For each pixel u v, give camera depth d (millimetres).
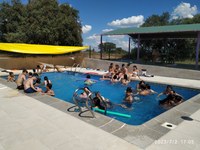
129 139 3326
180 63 18156
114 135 3469
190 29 12070
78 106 5000
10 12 29250
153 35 19156
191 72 10812
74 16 29297
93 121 4086
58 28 23828
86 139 3314
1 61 14562
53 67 16016
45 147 3059
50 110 4797
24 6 30234
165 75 11914
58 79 12773
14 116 4391
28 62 15828
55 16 25109
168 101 7176
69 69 15648
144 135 3482
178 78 11297
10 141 3238
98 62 15953
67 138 3354
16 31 27469
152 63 16688
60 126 3840
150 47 23938
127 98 7617
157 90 9586
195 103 5781
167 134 3551
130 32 15305
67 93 9383
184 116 4559
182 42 21859
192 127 3902
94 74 13203
